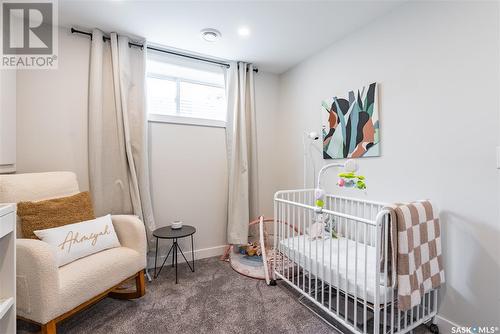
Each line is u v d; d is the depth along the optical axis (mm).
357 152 2090
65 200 1758
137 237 1832
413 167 1701
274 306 1812
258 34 2221
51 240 1493
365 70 2051
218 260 2668
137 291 1887
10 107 1843
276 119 3178
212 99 2844
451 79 1500
